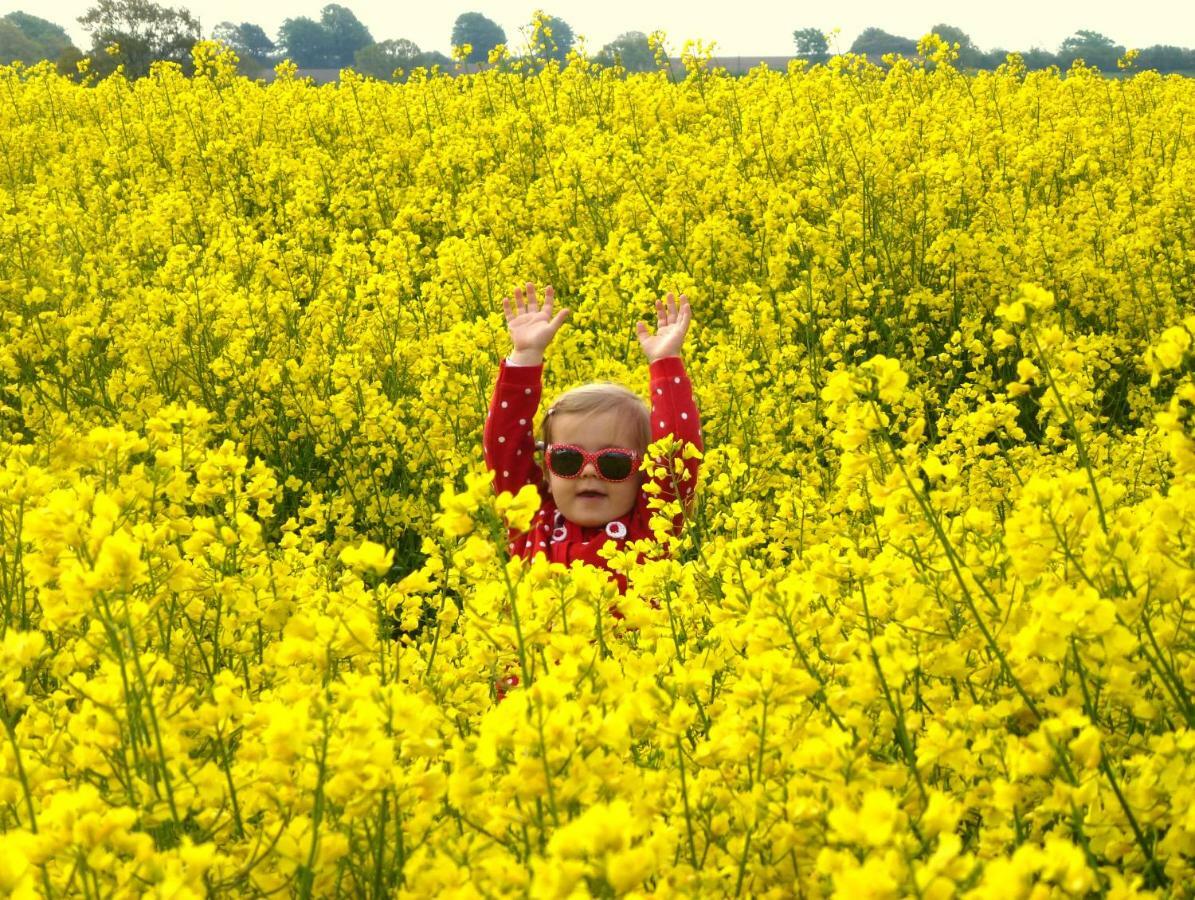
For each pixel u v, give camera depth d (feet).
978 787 6.38
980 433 13.29
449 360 18.01
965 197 27.61
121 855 6.08
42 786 6.61
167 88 51.85
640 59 84.23
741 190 28.86
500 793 5.93
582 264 26.66
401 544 16.81
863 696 6.37
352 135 43.24
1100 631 5.80
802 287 22.07
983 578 7.77
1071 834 6.13
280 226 34.22
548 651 7.16
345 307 23.26
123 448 8.86
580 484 12.30
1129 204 26.94
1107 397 20.38
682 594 8.90
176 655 8.70
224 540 8.59
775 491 16.20
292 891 6.12
